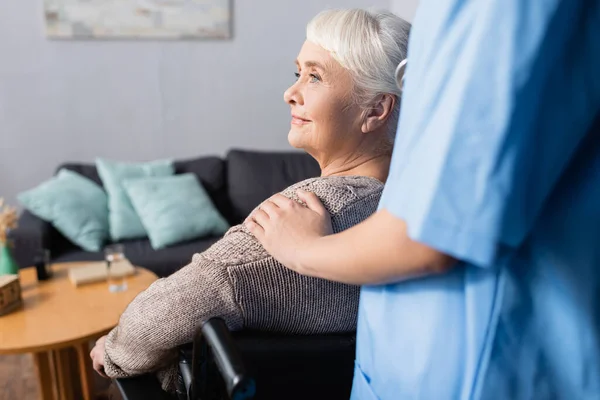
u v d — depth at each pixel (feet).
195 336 2.05
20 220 8.76
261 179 10.77
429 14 1.58
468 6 1.43
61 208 8.96
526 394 1.66
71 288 6.37
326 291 2.68
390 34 2.67
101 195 9.63
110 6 10.59
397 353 1.92
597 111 1.44
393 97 2.77
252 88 11.69
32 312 5.65
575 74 1.39
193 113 11.53
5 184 10.91
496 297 1.63
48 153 10.99
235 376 1.70
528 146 1.35
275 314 2.66
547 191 1.42
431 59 1.53
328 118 2.80
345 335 2.86
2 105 10.56
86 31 10.57
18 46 10.39
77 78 10.80
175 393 3.14
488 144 1.34
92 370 6.43
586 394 1.62
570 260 1.57
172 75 11.23
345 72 2.71
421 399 1.84
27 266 8.44
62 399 6.03
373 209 2.69
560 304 1.59
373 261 1.70
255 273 2.53
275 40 11.57
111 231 9.37
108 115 11.12
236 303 2.54
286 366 2.77
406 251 1.60
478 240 1.35
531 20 1.31
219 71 11.44
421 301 1.81
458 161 1.37
